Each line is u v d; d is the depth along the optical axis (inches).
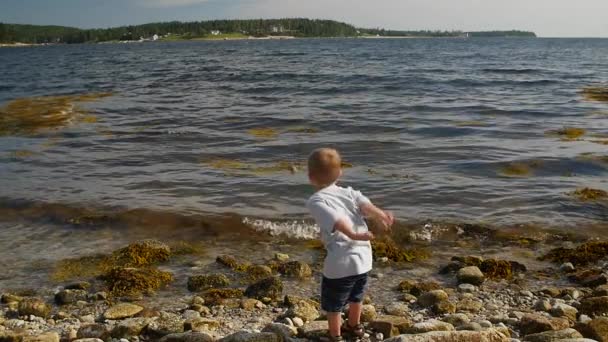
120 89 946.1
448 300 193.9
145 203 294.4
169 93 867.4
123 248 235.9
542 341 156.0
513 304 192.2
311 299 196.1
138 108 676.7
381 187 320.2
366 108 650.2
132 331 170.7
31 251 238.5
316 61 1866.4
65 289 205.6
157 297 201.3
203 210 283.0
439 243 245.6
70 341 167.5
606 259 224.7
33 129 530.6
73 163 391.2
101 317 186.4
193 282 208.4
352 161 384.2
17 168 378.3
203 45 4877.0
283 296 198.4
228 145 443.5
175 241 247.8
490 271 215.3
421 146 426.9
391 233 253.6
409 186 321.4
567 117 573.6
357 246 154.6
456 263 220.1
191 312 185.3
